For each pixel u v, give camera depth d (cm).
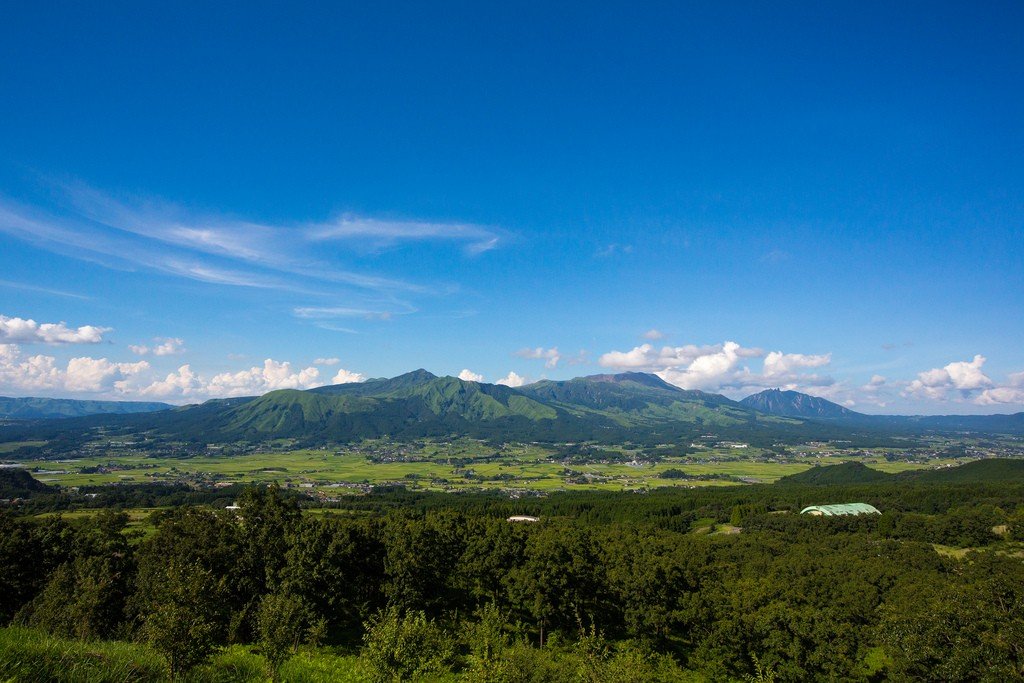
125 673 1994
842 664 5559
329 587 5547
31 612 3944
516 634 6069
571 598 6234
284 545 5844
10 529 5581
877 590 8056
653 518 14575
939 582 7612
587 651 3312
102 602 3650
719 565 9369
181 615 2412
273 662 3512
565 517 15162
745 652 5922
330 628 5734
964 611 5156
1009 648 4641
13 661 1739
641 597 6519
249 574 5581
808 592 8144
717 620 6256
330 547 5781
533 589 6112
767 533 12194
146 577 4488
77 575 4288
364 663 3256
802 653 5688
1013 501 12100
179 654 2342
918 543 10288
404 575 6106
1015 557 8438
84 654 2006
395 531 6669
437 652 3488
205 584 2734
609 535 10481
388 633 3225
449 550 7231
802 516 13300
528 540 7650
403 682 3153
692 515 15525
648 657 5925
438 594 6638
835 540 11181
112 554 5031
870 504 14188
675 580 6969
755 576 8838
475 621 6319
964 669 4781
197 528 5766
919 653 5178
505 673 3147
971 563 8344
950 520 10888
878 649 6594
